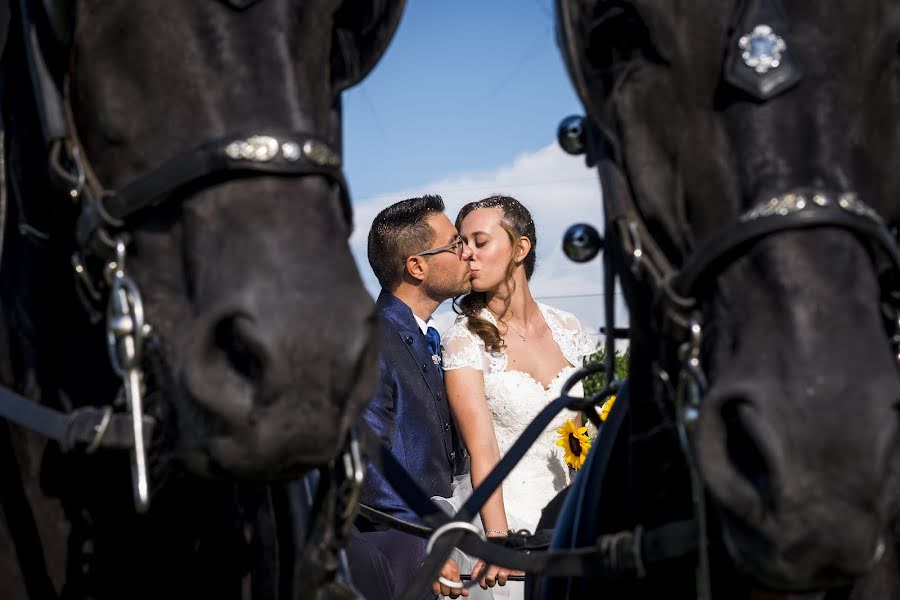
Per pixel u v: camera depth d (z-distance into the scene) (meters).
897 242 2.15
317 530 2.17
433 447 3.81
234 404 1.83
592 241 2.44
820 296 1.87
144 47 1.96
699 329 2.02
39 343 2.24
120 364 2.00
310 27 2.02
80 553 2.22
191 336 1.87
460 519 2.75
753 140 1.96
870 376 1.80
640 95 2.10
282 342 1.80
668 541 2.24
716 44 2.01
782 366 1.84
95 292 2.11
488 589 3.92
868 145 1.99
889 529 2.23
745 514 1.86
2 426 2.26
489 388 3.94
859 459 1.77
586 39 2.16
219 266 1.89
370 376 1.90
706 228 2.03
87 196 2.04
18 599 2.21
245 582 2.35
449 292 4.04
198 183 1.95
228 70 1.95
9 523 2.23
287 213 1.92
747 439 1.91
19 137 2.20
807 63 1.97
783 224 1.91
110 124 2.00
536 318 4.11
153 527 2.24
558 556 2.44
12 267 2.27
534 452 3.99
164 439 2.01
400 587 3.54
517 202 4.09
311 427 1.82
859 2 1.99
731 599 2.29
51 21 2.01
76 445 2.08
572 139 2.47
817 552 1.80
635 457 2.40
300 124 1.95
